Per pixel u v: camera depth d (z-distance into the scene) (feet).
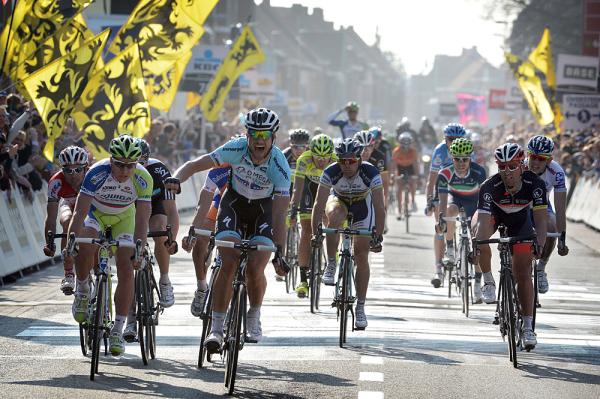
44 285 82.99
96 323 49.44
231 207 50.31
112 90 100.07
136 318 53.11
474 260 56.44
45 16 103.30
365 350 57.47
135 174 52.03
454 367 52.90
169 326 64.03
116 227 53.62
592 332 64.44
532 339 55.11
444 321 68.08
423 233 134.00
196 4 117.39
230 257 48.52
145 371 51.24
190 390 46.78
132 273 51.57
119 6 167.22
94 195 51.72
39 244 94.68
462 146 75.20
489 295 64.39
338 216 64.28
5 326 63.57
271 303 74.74
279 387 47.65
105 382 48.34
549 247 65.46
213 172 55.67
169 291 60.59
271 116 48.39
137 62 100.27
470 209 77.56
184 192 168.96
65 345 57.88
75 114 99.40
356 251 61.11
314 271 71.00
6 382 48.14
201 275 61.00
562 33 384.88
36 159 98.63
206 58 184.85
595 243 124.77
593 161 158.71
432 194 83.76
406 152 142.41
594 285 87.30
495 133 327.67
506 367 53.21
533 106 190.29
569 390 47.73
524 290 55.67
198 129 187.83
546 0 390.42
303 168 74.18
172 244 53.01
